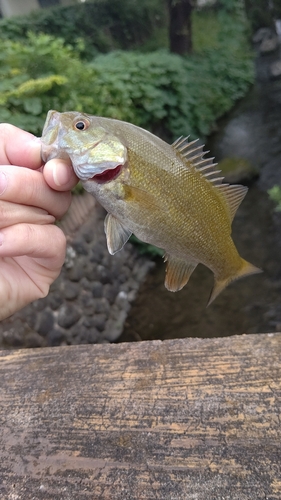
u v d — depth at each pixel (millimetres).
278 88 1466
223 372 160
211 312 638
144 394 158
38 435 153
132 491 129
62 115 167
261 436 135
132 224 176
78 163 162
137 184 171
